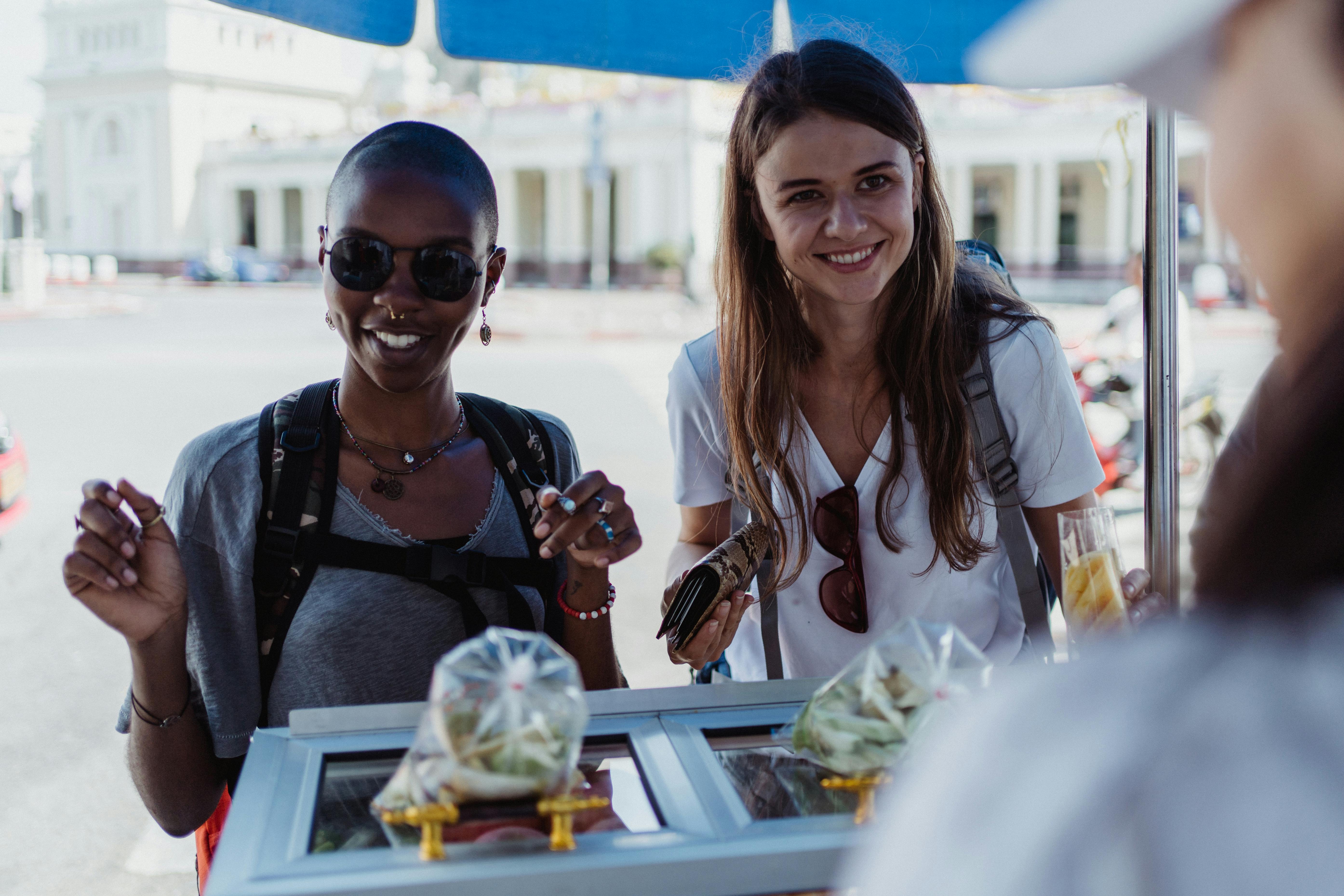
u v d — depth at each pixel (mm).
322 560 1376
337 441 1425
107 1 49719
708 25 1919
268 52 51688
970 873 404
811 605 1678
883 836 458
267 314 23875
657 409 10656
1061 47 421
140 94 49250
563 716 845
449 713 835
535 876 792
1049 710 426
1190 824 375
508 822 843
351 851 849
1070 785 399
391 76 51156
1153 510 1661
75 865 2832
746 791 961
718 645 1413
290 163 47344
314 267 44156
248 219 50438
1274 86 393
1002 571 1707
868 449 1655
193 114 49562
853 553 1625
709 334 1807
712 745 1070
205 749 1363
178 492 1394
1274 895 357
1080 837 389
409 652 1390
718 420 1759
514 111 41219
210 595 1369
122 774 3340
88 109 50750
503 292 34344
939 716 907
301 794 944
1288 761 372
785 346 1638
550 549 1281
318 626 1361
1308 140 387
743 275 1646
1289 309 397
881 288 1518
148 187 49750
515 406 1635
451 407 1530
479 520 1473
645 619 4656
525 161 41188
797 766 987
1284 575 380
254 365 14289
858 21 1964
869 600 1660
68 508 6789
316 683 1367
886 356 1592
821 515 1635
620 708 1136
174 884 2756
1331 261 384
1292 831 361
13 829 3006
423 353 1379
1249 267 413
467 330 1437
